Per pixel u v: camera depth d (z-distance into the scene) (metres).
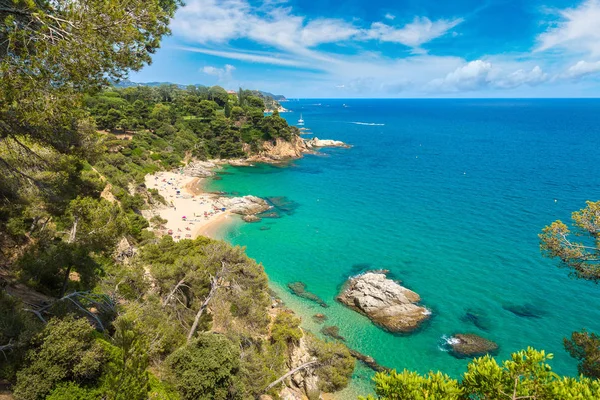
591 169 119.38
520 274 55.12
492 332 42.72
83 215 24.31
